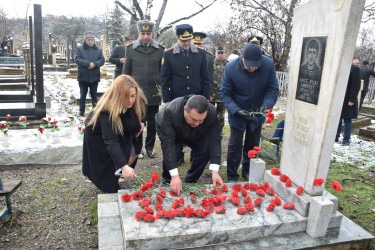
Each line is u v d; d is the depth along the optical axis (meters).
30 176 4.11
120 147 3.06
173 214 2.59
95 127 3.21
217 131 3.10
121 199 2.91
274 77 3.75
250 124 3.72
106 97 3.06
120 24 28.98
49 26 40.06
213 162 3.05
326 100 2.58
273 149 5.57
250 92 3.69
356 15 2.34
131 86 3.03
